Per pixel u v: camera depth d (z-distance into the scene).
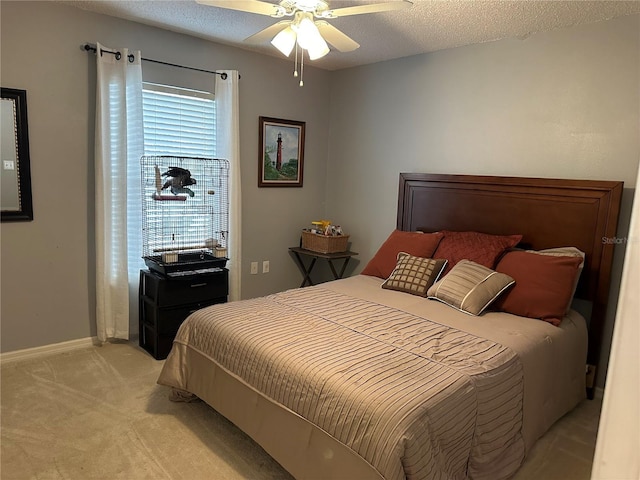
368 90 4.20
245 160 4.04
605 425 0.49
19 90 2.82
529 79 3.12
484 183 3.31
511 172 3.26
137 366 3.03
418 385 1.72
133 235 3.36
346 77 4.39
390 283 3.08
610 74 2.76
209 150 3.80
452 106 3.57
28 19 2.81
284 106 4.23
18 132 2.84
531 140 3.14
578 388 2.67
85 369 2.96
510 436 2.02
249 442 2.25
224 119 3.74
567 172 2.99
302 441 1.80
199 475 1.99
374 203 4.27
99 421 2.37
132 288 3.43
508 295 2.68
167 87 3.47
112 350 3.27
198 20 3.16
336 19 2.89
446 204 3.56
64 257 3.13
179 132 3.60
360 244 4.43
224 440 2.26
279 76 4.14
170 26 3.31
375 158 4.21
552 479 2.04
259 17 3.07
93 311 3.31
